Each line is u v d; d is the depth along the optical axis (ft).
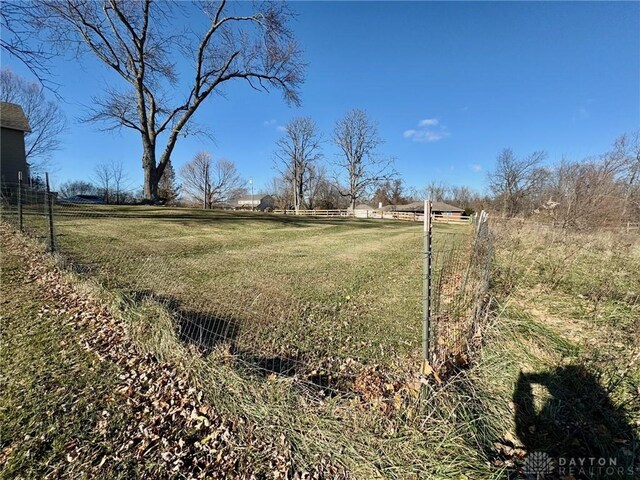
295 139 158.30
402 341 12.64
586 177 50.72
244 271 22.34
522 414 8.25
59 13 47.91
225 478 6.66
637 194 55.42
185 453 7.20
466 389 8.52
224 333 12.32
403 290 19.27
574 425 7.91
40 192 34.78
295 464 6.87
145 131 71.87
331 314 15.21
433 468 6.40
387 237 48.19
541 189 111.45
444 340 10.22
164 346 10.39
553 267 20.25
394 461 6.57
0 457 6.83
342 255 30.73
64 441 7.32
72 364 10.14
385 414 7.55
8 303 14.19
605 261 23.40
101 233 32.55
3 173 67.05
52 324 12.59
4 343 11.10
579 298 15.21
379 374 10.12
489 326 11.53
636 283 17.48
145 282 17.80
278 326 13.50
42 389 8.93
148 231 37.09
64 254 21.79
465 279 14.12
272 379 8.60
